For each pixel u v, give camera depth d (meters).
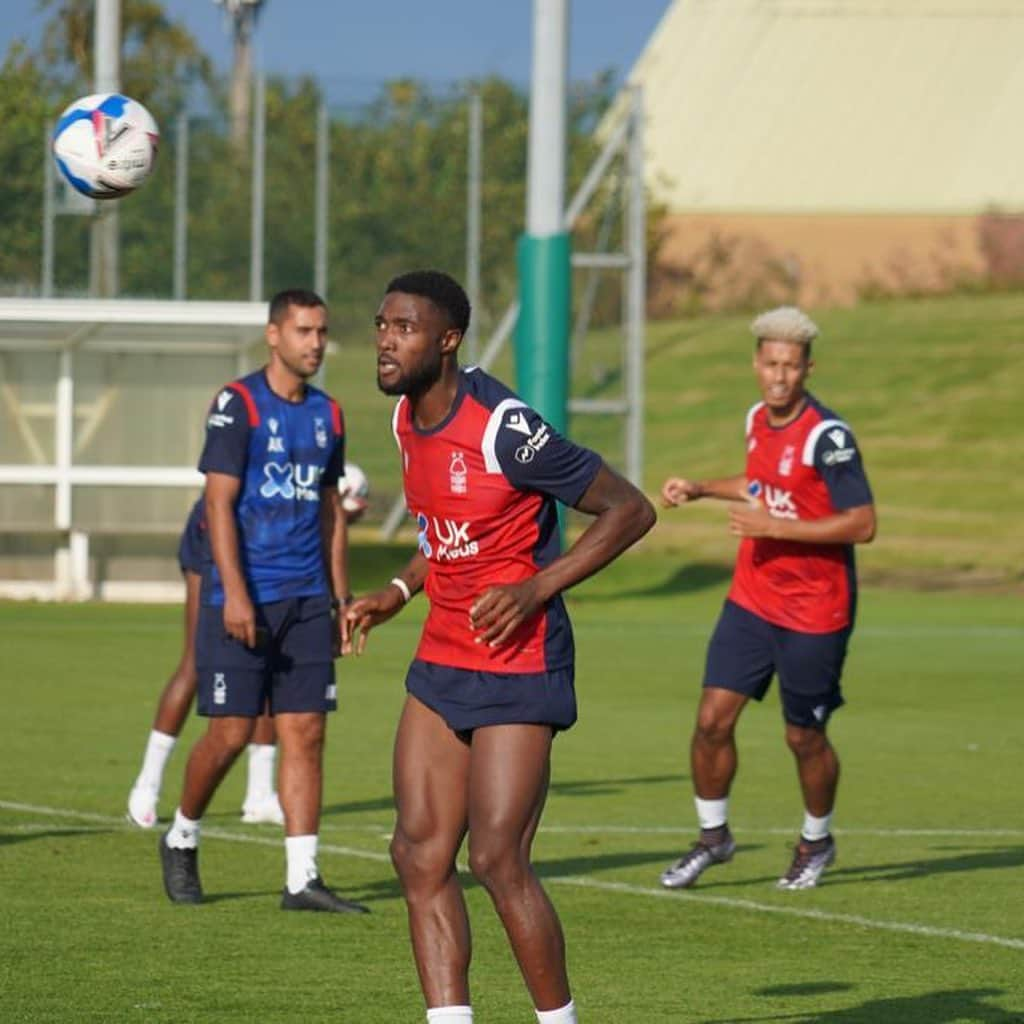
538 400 86.06
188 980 25.14
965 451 144.25
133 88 101.31
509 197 105.62
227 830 37.28
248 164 102.38
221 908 29.81
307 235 103.62
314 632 29.84
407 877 20.39
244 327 80.00
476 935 28.55
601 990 25.14
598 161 94.94
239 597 29.00
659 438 153.88
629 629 81.56
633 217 97.94
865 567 110.00
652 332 183.38
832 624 31.73
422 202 105.06
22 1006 23.64
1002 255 191.25
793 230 193.12
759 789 43.62
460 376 20.42
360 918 29.19
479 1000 24.58
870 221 192.75
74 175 31.11
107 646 69.81
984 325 175.25
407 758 20.53
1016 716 57.25
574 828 38.22
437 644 20.61
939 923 29.58
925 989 25.33
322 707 29.94
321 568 30.12
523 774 20.00
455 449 20.16
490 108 105.69
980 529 124.31
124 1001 23.98
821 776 32.12
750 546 32.16
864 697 61.56
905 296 188.12
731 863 34.69
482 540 20.30
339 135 104.25
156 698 57.03
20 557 85.00
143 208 101.19
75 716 53.19
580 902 31.02
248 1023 22.98
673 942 28.11
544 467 20.05
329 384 105.88
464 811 20.52
